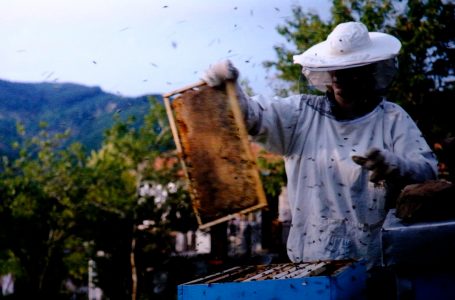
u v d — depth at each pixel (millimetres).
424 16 12164
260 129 3691
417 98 12195
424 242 2238
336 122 3664
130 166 16547
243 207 3285
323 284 2395
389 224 2412
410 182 3303
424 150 3588
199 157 3342
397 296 2287
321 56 3609
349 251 3512
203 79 3377
